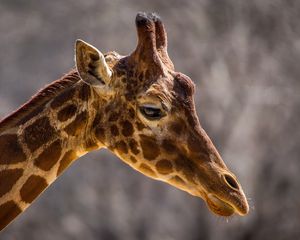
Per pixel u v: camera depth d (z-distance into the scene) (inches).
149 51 935.0
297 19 2908.5
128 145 936.3
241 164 2620.6
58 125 949.2
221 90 2696.9
